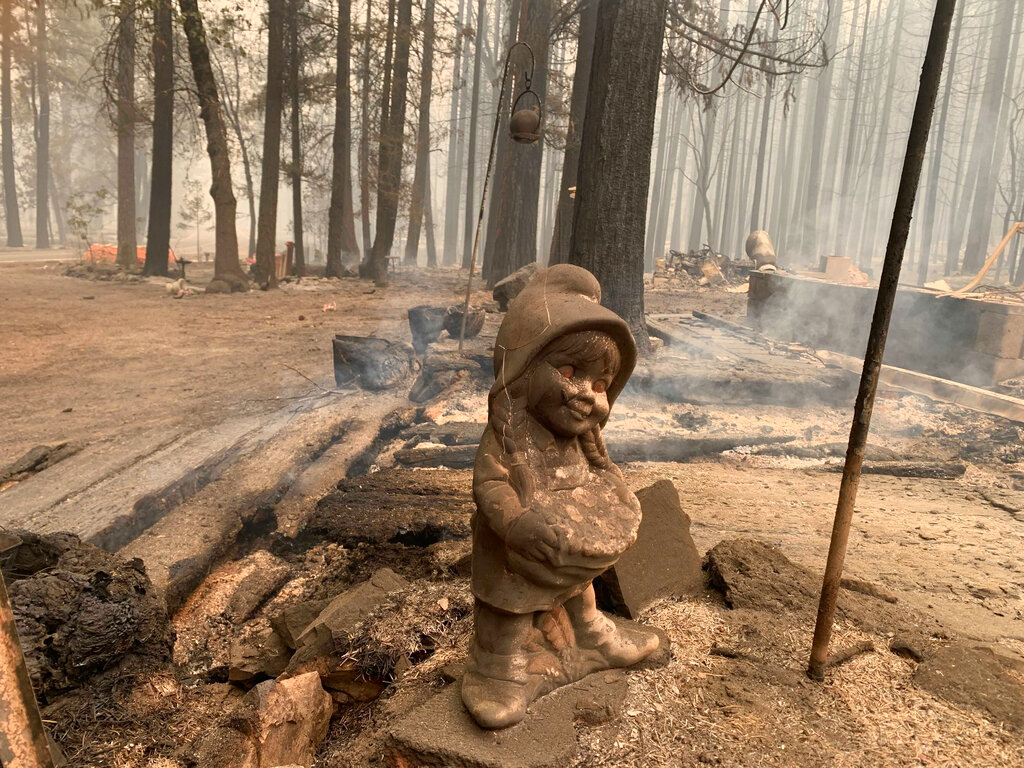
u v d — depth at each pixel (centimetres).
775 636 357
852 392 992
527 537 273
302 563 533
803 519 586
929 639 364
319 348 1367
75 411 905
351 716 361
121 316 1705
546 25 2116
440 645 366
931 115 272
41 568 422
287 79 2581
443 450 746
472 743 275
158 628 401
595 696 302
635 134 1034
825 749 280
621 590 379
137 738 339
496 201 2830
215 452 727
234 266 2281
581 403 287
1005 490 691
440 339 1203
